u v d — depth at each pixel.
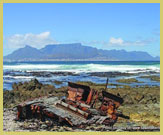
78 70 67.94
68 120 14.16
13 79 41.62
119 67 84.25
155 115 17.06
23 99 21.88
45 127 14.20
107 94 15.73
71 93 17.05
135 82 38.00
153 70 67.56
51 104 16.20
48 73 55.66
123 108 19.28
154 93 25.33
